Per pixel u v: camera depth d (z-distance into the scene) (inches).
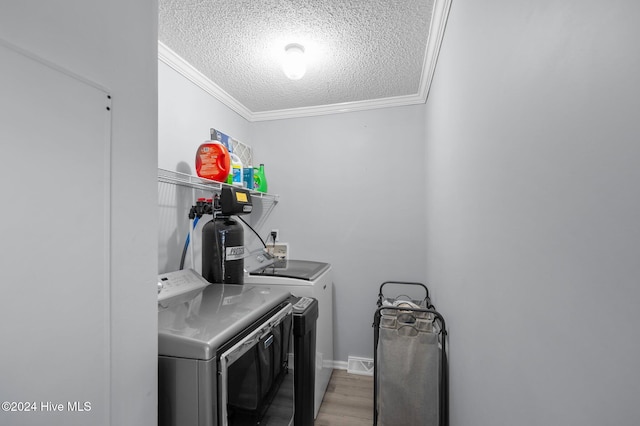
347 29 61.2
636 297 12.5
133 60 29.0
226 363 34.9
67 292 22.6
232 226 67.6
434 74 72.6
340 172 101.5
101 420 25.2
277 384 50.4
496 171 29.6
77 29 23.4
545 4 19.9
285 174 106.7
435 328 61.5
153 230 31.4
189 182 68.3
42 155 21.0
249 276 76.8
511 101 25.8
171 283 56.5
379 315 66.6
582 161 16.1
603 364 14.5
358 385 88.3
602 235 14.6
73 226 23.1
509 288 26.6
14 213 19.4
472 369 39.1
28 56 20.1
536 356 21.6
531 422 22.4
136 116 29.3
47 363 21.2
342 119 101.5
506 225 27.2
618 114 13.5
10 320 19.2
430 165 81.0
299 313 59.7
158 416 34.0
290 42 65.7
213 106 87.0
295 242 105.1
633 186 12.6
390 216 97.0
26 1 19.9
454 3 48.1
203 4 53.6
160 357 34.1
